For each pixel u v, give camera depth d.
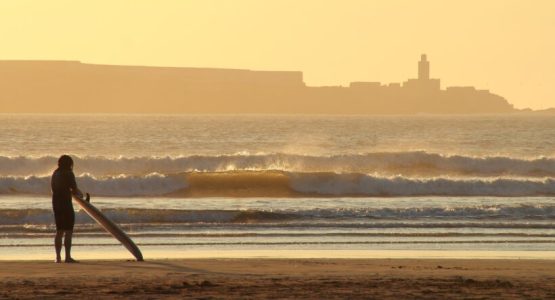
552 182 164.38
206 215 111.81
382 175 172.25
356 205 133.88
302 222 108.94
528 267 69.44
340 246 88.69
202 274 59.62
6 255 81.06
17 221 107.12
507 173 196.25
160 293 49.28
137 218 109.69
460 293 49.91
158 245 89.12
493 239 94.94
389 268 66.62
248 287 51.78
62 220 69.56
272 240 93.12
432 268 67.38
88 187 159.38
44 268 63.78
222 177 168.62
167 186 163.12
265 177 168.62
